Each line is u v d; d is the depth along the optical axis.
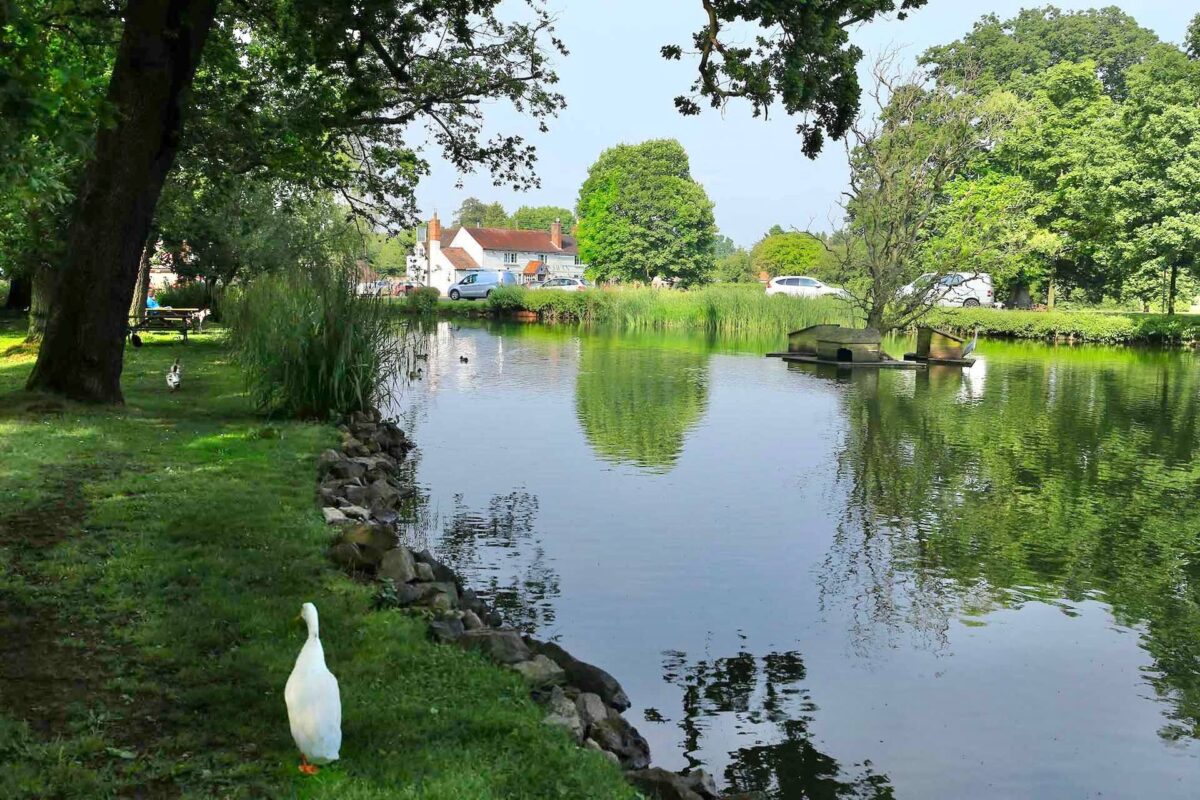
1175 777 6.65
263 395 16.47
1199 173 46.91
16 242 22.61
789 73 14.39
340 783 4.82
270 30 20.80
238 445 13.36
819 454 18.09
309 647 4.99
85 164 16.19
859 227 38.28
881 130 36.78
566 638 8.77
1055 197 56.41
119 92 14.71
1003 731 7.31
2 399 14.75
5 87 6.93
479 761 5.25
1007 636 9.23
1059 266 62.72
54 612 6.96
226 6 19.92
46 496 9.93
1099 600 10.29
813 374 31.89
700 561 11.27
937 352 36.75
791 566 11.18
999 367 36.00
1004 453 18.48
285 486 11.07
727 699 7.69
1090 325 50.16
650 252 93.69
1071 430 21.22
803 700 7.73
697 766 6.61
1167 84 51.34
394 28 18.72
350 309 17.03
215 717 5.51
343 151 23.20
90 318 15.27
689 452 18.03
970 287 60.31
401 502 13.42
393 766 5.07
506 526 12.48
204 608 7.14
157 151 15.17
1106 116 56.16
